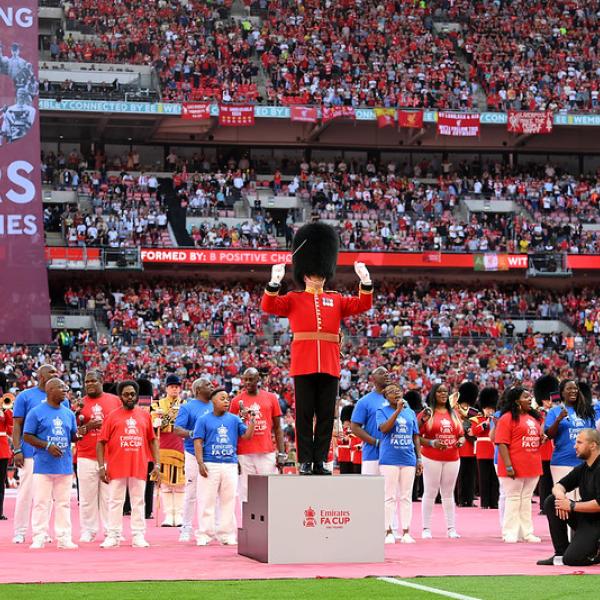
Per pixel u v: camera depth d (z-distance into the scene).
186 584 13.28
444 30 71.50
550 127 64.94
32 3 46.38
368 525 16.48
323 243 16.72
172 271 62.12
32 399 20.17
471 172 70.00
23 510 20.25
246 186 65.44
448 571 14.94
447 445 20.83
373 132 69.06
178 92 63.31
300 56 67.56
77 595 12.23
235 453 19.91
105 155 66.50
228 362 52.75
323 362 16.52
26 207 45.66
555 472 20.17
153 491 26.02
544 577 14.07
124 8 66.81
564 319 62.25
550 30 71.88
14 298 45.22
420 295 63.56
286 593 12.45
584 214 66.88
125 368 51.28
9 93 45.84
